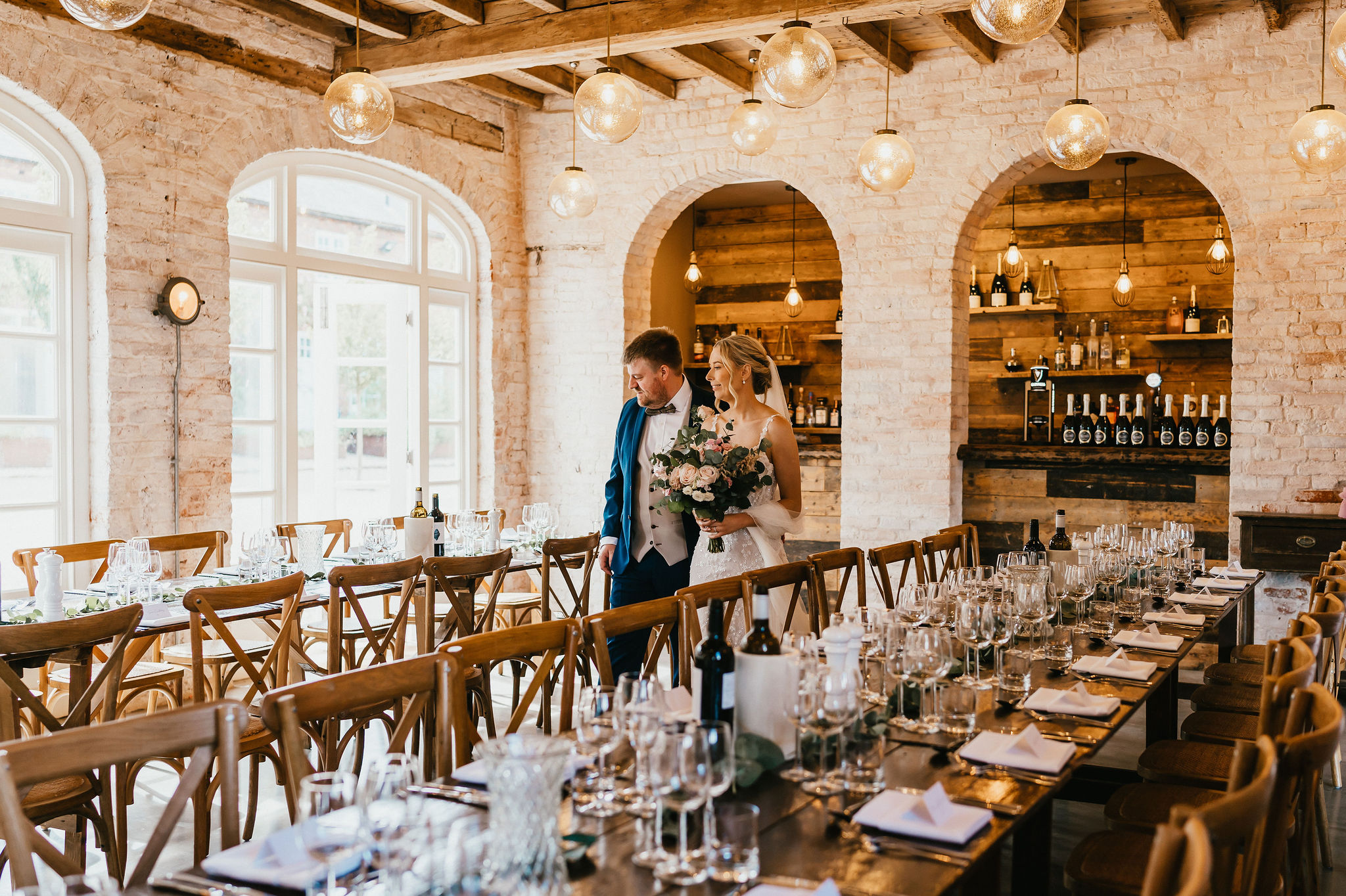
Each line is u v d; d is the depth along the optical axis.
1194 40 5.97
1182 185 8.28
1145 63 6.08
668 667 6.13
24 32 4.82
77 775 2.87
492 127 7.67
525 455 8.04
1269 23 5.68
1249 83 5.86
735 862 1.53
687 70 7.13
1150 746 3.19
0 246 4.91
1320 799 3.39
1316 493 5.60
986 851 1.64
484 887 1.37
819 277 9.69
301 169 6.50
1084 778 3.95
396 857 1.38
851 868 1.57
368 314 7.30
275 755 3.72
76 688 3.01
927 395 6.66
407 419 7.34
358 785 1.54
